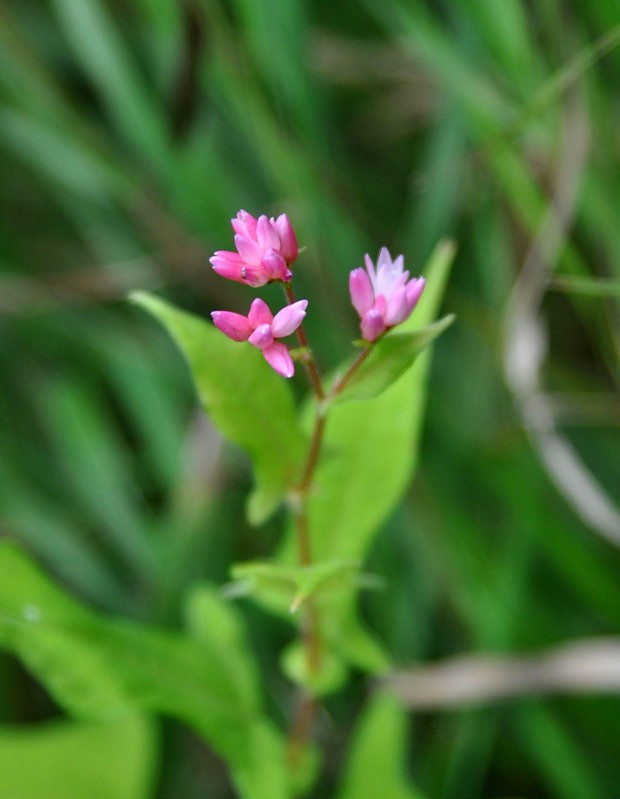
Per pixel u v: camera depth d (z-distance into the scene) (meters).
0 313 0.50
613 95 0.46
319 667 0.42
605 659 0.44
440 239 0.47
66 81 0.53
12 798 0.43
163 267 0.49
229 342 0.40
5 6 0.49
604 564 0.46
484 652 0.45
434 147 0.48
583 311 0.47
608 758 0.45
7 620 0.40
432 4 0.50
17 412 0.52
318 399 0.39
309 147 0.47
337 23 0.54
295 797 0.44
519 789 0.46
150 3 0.47
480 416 0.47
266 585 0.40
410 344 0.39
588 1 0.46
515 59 0.45
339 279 0.48
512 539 0.46
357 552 0.42
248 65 0.47
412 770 0.46
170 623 0.47
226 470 0.48
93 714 0.41
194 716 0.41
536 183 0.46
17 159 0.54
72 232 0.56
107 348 0.50
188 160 0.48
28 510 0.48
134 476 0.53
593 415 0.47
